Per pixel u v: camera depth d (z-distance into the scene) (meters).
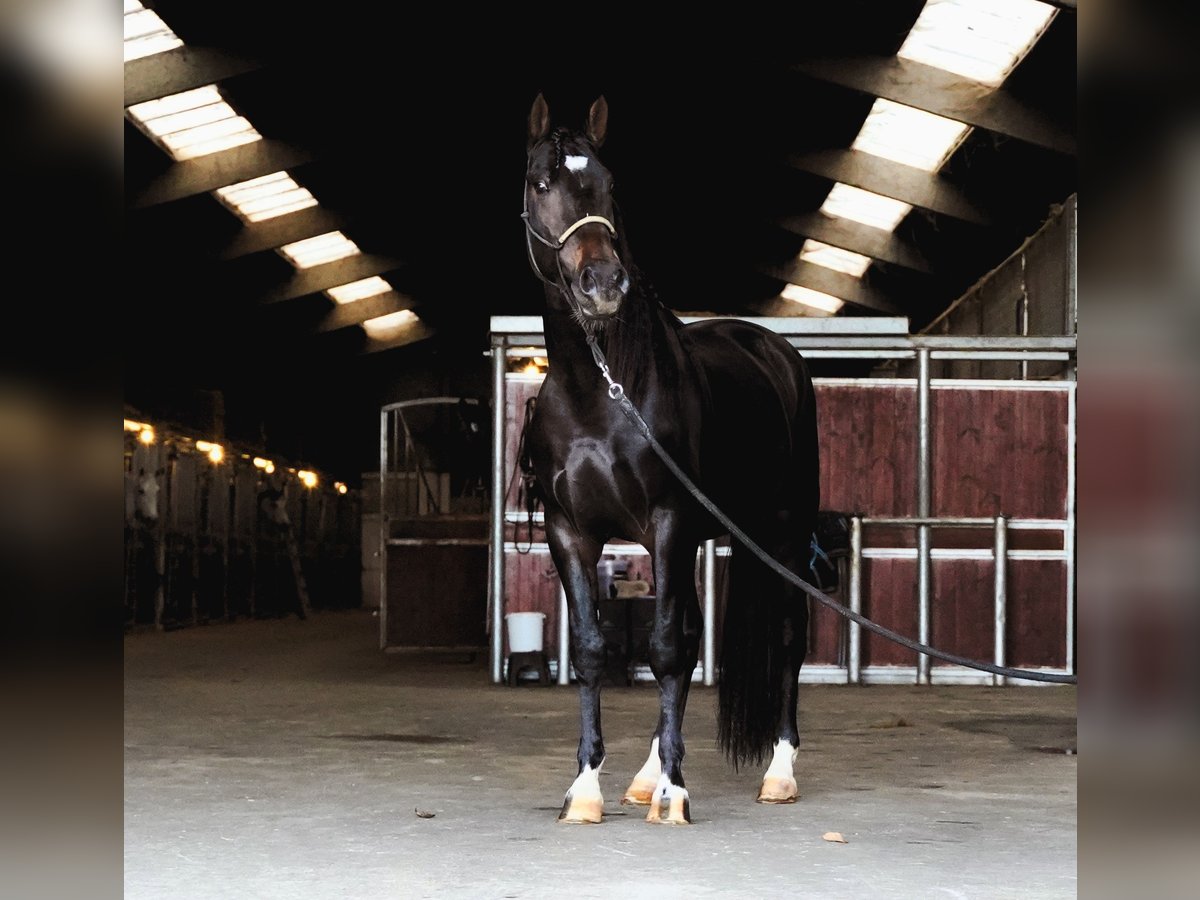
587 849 3.33
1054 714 7.40
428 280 19.97
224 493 19.16
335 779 4.66
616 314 3.68
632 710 7.48
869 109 12.12
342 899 2.77
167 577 16.81
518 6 11.30
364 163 14.62
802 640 4.59
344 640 15.45
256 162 13.62
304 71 12.16
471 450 12.98
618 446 3.69
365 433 27.38
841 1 10.41
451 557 12.44
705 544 9.30
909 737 6.23
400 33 11.56
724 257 17.64
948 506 9.71
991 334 13.98
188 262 15.78
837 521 9.02
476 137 13.97
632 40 11.62
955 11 10.04
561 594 9.27
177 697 8.24
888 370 17.62
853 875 3.02
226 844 3.41
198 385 18.00
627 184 15.10
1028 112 10.91
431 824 3.71
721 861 3.18
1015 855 3.28
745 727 4.23
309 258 18.03
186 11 10.80
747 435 4.32
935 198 13.19
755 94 12.52
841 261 17.28
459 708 7.57
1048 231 11.77
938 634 9.63
